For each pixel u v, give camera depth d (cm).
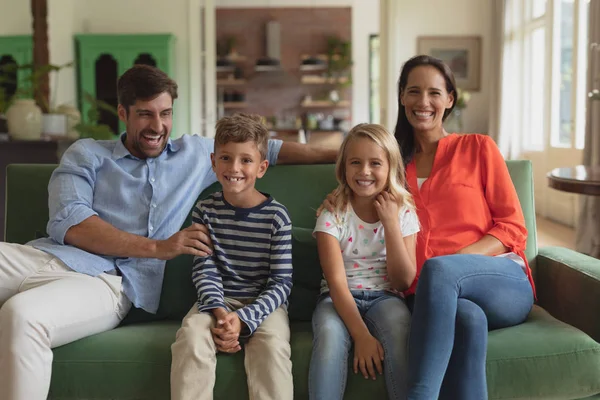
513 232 189
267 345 158
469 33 802
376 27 1218
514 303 172
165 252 180
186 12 748
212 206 187
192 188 206
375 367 159
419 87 204
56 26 671
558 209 623
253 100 1252
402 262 177
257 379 156
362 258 186
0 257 181
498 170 198
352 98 1234
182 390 153
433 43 802
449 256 168
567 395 159
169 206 199
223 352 162
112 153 204
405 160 208
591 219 459
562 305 189
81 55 737
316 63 1205
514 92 746
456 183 197
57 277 180
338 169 188
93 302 173
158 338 168
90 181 198
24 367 150
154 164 203
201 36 747
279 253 180
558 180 257
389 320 166
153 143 200
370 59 1224
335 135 1127
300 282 200
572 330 168
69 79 723
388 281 186
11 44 609
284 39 1237
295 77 1233
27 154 398
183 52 751
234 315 162
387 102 758
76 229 187
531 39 727
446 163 203
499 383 158
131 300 190
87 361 162
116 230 186
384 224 179
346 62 1207
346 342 163
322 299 186
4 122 455
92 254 187
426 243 191
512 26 739
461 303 158
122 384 161
